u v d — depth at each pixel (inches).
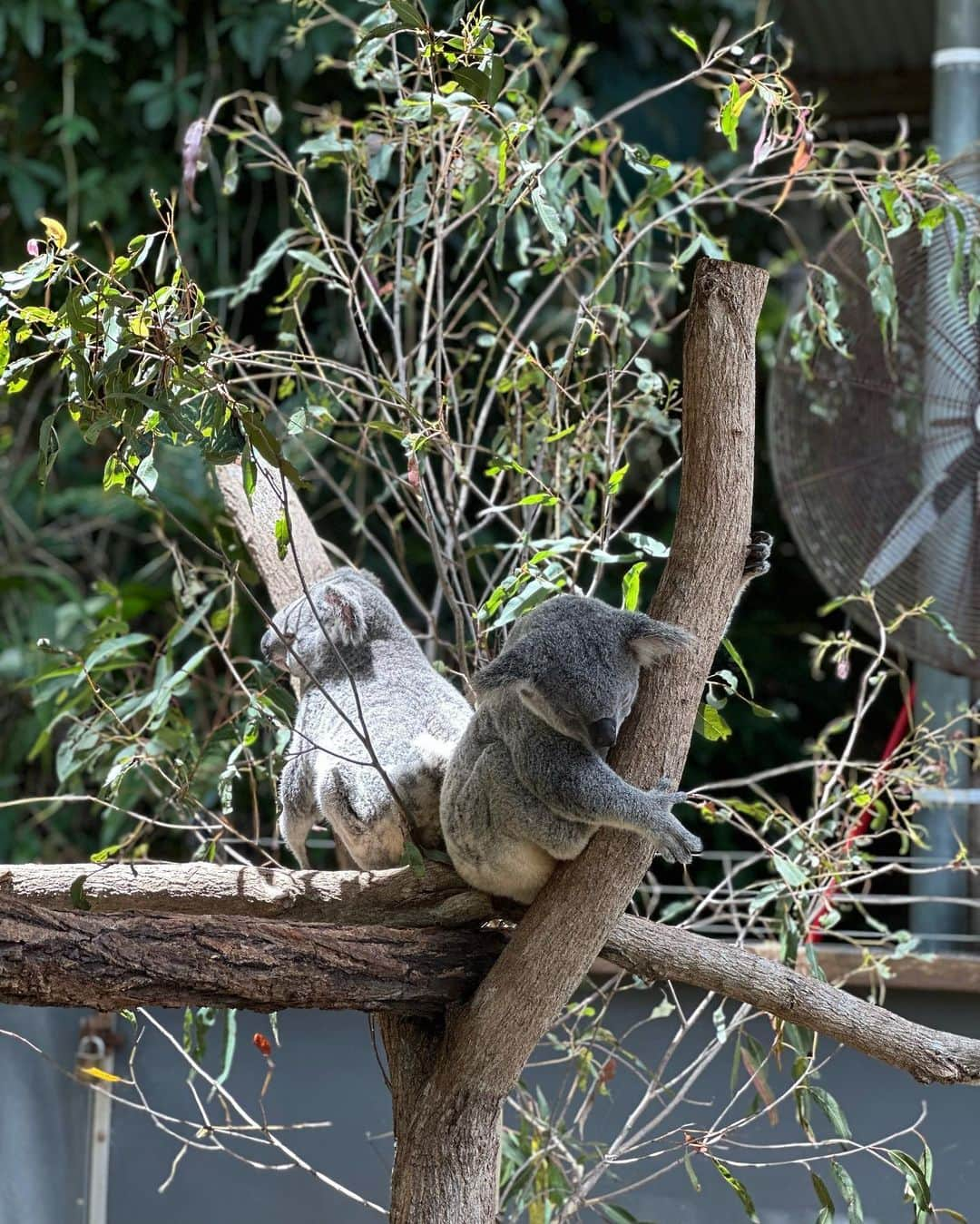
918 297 372.8
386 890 243.9
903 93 645.3
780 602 692.1
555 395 319.3
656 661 207.8
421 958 232.7
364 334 347.3
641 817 202.1
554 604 212.7
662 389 344.2
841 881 338.3
